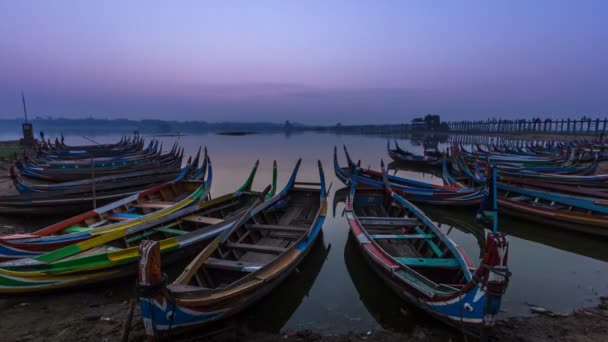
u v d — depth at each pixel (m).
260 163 37.34
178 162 28.47
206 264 7.93
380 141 92.00
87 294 8.25
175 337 6.08
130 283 8.91
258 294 7.34
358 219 11.49
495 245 5.16
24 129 40.62
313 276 10.22
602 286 9.33
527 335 6.83
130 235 10.01
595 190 16.12
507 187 16.67
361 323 7.73
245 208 14.19
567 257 11.59
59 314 7.29
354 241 12.14
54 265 7.65
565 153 32.03
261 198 12.74
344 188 23.98
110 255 8.26
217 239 8.76
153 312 5.31
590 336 6.78
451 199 16.88
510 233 14.35
